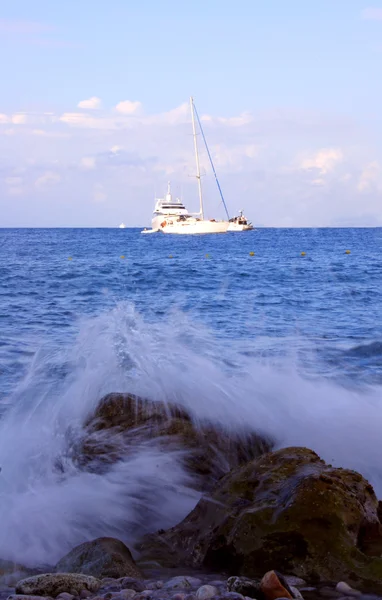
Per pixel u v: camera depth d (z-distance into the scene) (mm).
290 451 5180
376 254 55812
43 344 13391
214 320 17453
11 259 46875
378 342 13320
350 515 4352
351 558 4133
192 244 76125
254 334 14852
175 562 4562
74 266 40031
